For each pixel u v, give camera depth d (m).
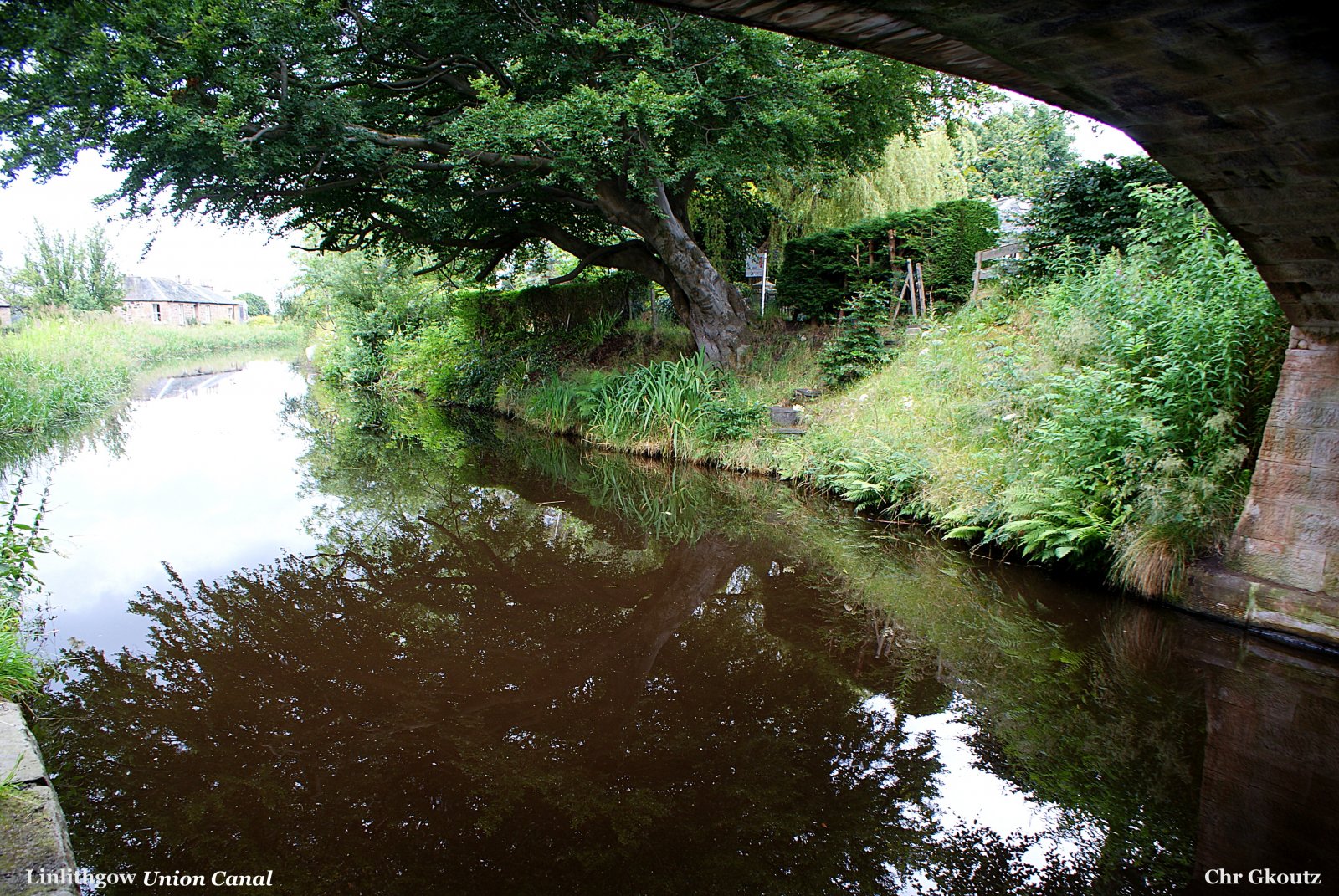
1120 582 5.58
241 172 8.43
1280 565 4.74
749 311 14.36
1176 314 5.78
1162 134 3.87
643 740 3.67
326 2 8.95
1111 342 6.52
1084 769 3.44
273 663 4.49
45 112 8.02
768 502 8.94
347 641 4.86
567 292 17.30
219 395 19.77
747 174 10.81
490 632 5.12
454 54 10.62
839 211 16.38
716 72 10.30
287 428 14.36
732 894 2.57
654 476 10.60
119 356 20.53
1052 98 3.71
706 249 15.82
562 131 9.30
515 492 9.70
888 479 7.82
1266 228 4.23
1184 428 5.38
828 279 13.90
